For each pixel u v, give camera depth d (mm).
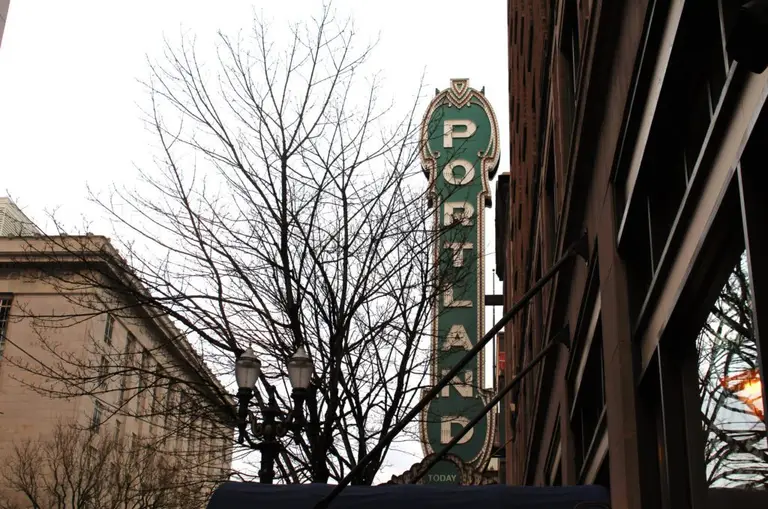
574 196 15539
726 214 7531
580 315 15797
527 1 30062
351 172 18500
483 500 12484
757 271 6535
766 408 6250
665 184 10938
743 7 4762
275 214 18062
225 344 18906
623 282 12086
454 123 38719
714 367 8461
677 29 8758
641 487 11055
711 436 8594
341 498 12828
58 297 54844
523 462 34031
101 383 20172
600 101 13422
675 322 9617
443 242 23484
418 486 12781
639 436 11258
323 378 18078
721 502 8219
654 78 10156
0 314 54906
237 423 17188
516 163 37812
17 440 51312
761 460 6941
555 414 21594
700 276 8594
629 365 11719
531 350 29250
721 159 7723
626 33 11656
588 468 16641
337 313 18234
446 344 33188
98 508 37312
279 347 18375
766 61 4953
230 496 12867
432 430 34062
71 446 44312
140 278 18172
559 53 19578
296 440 17047
